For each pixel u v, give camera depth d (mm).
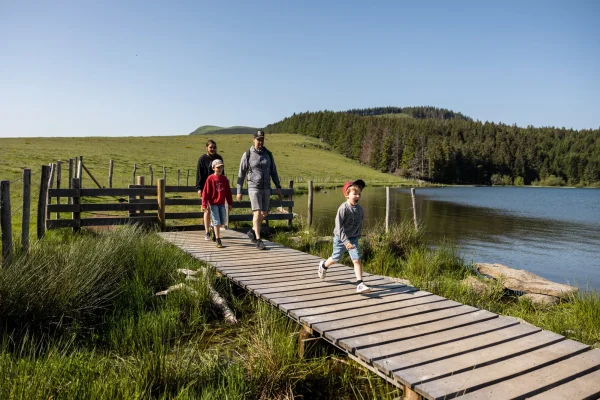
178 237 9391
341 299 5168
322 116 192875
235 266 6805
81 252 5957
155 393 3412
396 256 9680
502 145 126938
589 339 5234
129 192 10273
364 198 38125
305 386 3908
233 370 3760
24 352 3898
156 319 4754
